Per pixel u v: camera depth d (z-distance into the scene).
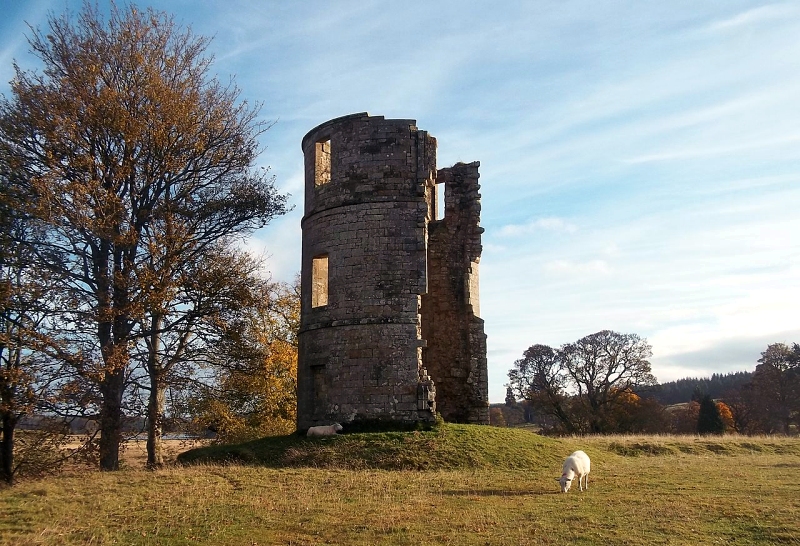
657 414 55.56
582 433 54.12
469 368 27.34
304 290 26.58
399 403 23.44
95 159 22.53
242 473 17.84
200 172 25.39
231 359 25.30
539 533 11.29
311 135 27.22
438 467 19.95
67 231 21.69
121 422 22.97
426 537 11.14
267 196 26.28
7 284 20.52
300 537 11.41
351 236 24.83
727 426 61.69
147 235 23.03
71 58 23.06
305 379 25.41
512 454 21.16
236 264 24.75
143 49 24.17
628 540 10.78
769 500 13.59
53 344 20.94
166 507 13.66
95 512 13.32
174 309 23.36
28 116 22.19
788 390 56.53
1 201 20.95
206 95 25.52
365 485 16.14
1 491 15.55
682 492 14.79
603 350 54.16
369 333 24.00
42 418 22.27
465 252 28.45
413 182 25.03
